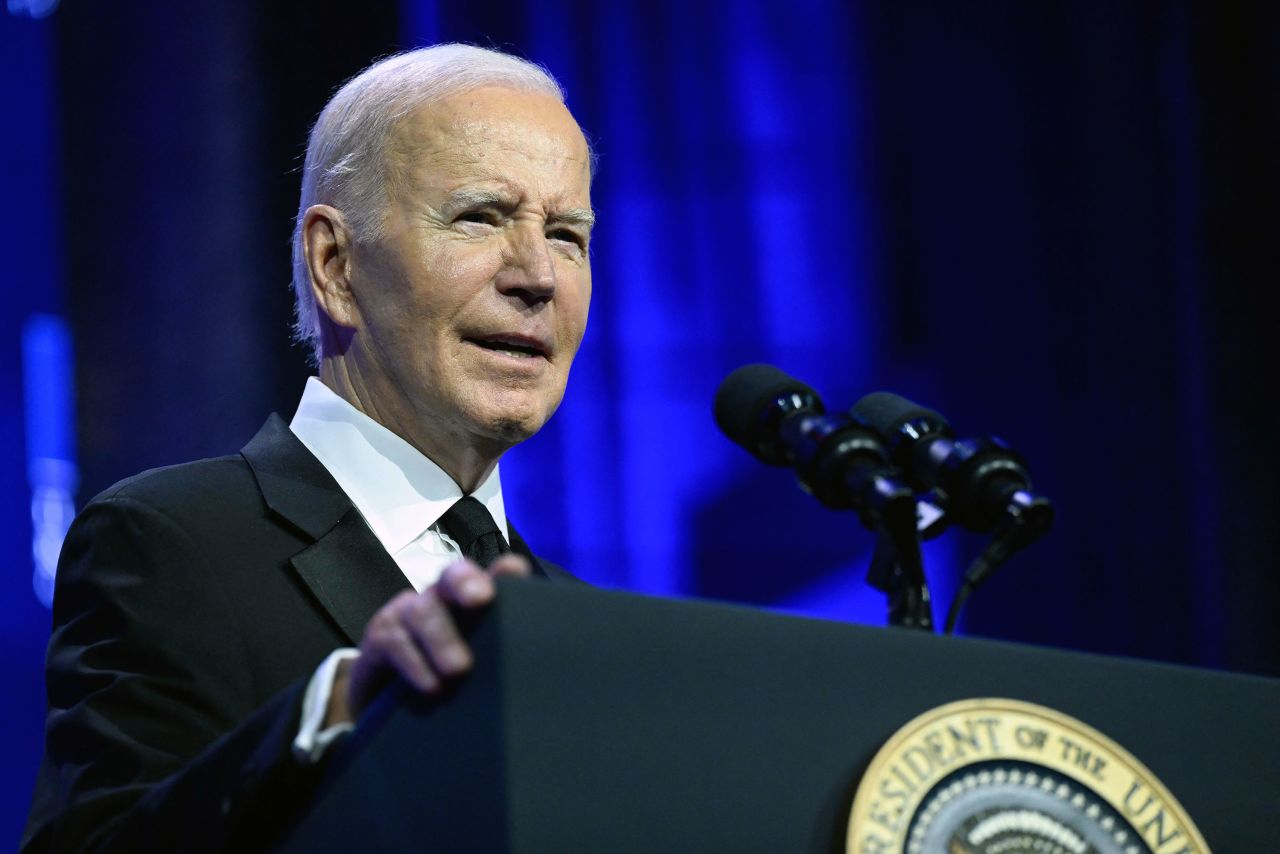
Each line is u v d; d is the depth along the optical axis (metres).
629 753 2.61
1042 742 2.83
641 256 17.38
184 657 4.08
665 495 16.98
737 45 17.78
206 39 12.47
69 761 3.79
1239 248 16.59
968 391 17.64
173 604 4.18
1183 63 16.92
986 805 2.76
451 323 4.86
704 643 2.73
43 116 16.45
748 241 17.58
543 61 17.05
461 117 4.99
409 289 4.87
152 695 3.91
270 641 4.25
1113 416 17.19
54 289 16.33
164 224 12.28
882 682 2.84
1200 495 16.59
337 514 4.61
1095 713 3.00
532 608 2.61
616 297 17.22
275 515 4.55
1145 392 17.09
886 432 4.60
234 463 4.81
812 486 4.41
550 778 2.54
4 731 15.72
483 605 2.61
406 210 4.93
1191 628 16.70
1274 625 16.22
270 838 3.03
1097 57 17.58
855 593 17.27
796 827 2.68
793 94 17.91
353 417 4.97
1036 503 4.31
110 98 12.54
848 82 18.05
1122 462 17.14
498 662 2.57
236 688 4.12
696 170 17.59
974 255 17.84
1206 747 3.04
